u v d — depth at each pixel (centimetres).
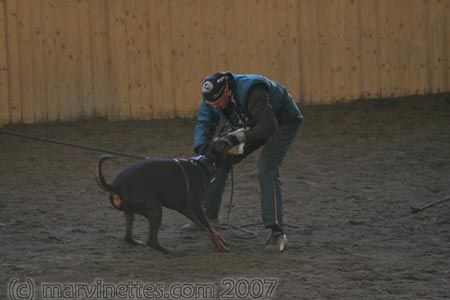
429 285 767
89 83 1978
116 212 1153
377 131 1823
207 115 944
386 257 881
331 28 2072
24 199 1257
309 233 1012
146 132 1862
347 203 1200
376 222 1076
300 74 2069
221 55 2025
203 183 888
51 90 1959
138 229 1043
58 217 1121
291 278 789
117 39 1981
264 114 850
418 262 857
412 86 2120
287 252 907
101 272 816
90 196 1277
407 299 720
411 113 1973
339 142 1730
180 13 2000
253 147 934
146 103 2005
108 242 965
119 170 1496
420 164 1497
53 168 1530
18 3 1930
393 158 1557
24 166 1556
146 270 821
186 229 1016
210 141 934
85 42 1969
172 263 852
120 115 1994
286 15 2047
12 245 948
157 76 2005
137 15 1986
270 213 905
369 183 1345
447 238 977
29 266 844
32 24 1941
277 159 909
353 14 2078
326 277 794
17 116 1945
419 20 2111
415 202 1195
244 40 2031
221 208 1170
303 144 1716
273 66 2050
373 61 2100
